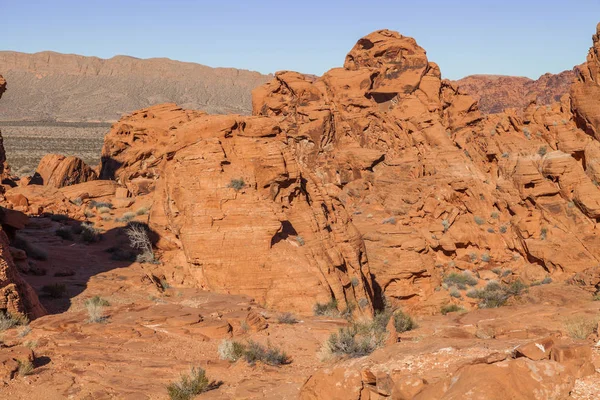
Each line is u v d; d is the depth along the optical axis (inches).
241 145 1114.1
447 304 1434.5
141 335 668.1
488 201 1819.6
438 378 393.4
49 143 6879.9
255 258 1000.2
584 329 605.0
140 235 1171.9
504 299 1397.6
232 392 509.4
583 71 1811.0
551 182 1711.4
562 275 1535.4
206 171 1066.1
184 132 1120.8
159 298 888.9
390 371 437.7
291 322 779.4
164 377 550.0
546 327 695.7
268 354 610.9
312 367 593.0
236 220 1021.8
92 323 698.2
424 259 1524.4
